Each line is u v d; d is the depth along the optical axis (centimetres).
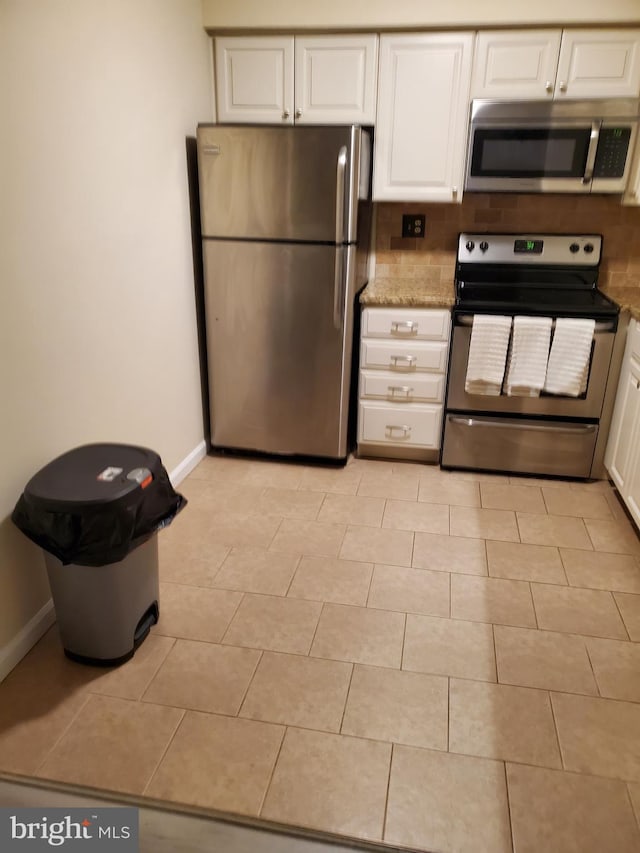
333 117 303
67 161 197
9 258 175
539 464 311
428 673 189
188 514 277
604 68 279
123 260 237
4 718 172
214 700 179
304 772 157
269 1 285
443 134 297
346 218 278
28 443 190
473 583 231
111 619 183
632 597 224
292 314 299
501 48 282
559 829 145
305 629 207
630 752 164
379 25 282
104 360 229
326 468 324
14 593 189
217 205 288
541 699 180
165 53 258
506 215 331
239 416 325
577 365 284
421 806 150
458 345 296
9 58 168
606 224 324
